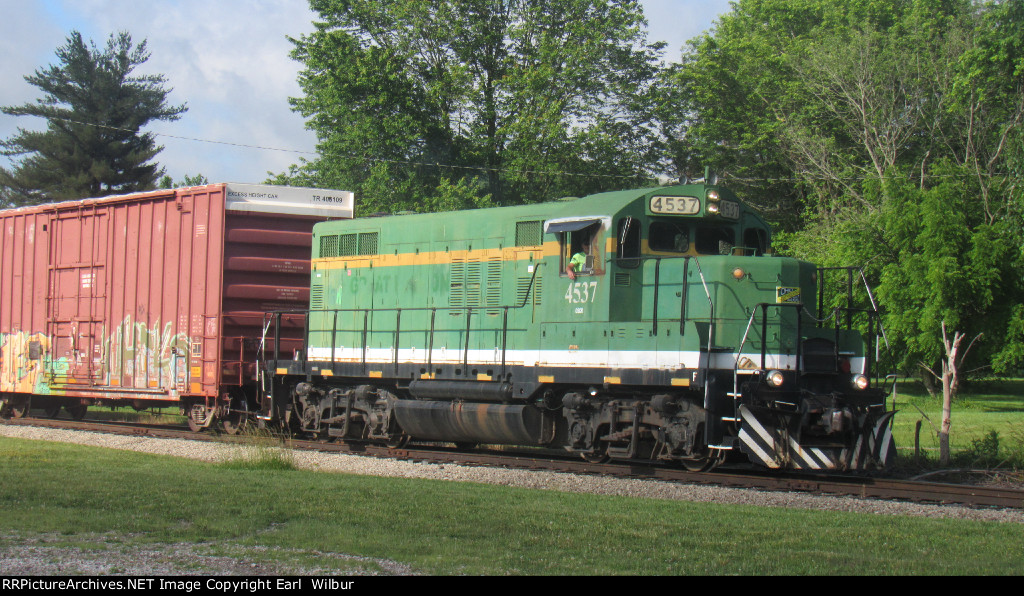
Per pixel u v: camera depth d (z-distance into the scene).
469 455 14.71
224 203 18.00
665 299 13.09
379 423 16.33
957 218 17.81
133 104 51.34
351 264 17.27
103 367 19.97
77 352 20.53
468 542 8.02
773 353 12.45
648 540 8.19
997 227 18.05
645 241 13.32
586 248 13.56
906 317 18.34
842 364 12.80
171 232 18.91
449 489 11.39
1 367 22.20
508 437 14.45
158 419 24.27
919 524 9.37
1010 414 28.75
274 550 7.76
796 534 8.62
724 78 40.50
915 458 15.40
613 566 7.20
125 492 10.55
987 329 17.88
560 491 11.77
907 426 23.50
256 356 18.39
